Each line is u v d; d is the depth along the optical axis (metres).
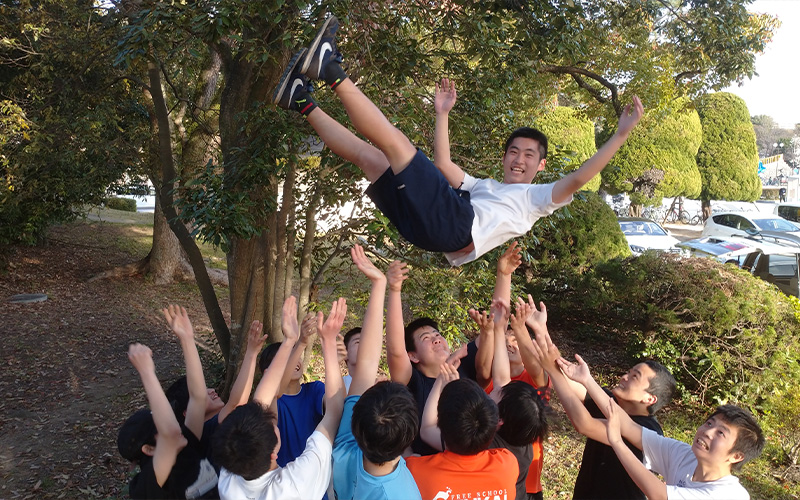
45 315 10.88
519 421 2.92
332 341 2.88
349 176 5.75
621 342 9.47
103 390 8.05
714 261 8.30
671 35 9.98
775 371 7.19
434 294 6.36
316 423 3.39
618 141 2.56
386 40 5.36
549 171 5.54
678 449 2.88
